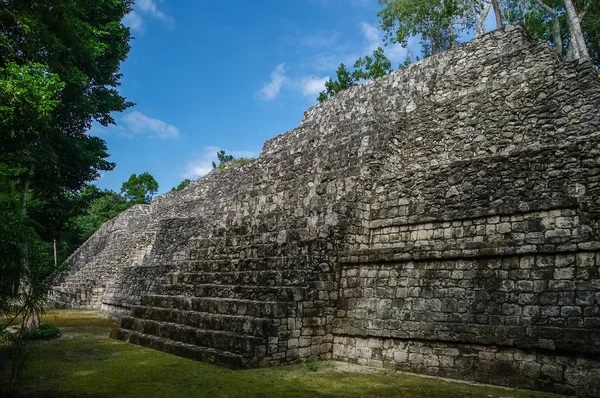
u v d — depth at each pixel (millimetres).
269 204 15250
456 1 25969
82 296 23984
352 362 9586
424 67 16719
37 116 12922
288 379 7984
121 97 24031
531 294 7715
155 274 16812
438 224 9969
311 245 10539
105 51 21812
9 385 6566
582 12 21297
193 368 8734
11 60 13406
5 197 7273
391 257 9609
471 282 8445
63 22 14758
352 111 18375
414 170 10938
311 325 9758
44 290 6957
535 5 25656
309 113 20875
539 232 8406
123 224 33188
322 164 15211
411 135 13898
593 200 7891
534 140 11344
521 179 9016
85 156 21812
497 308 7988
